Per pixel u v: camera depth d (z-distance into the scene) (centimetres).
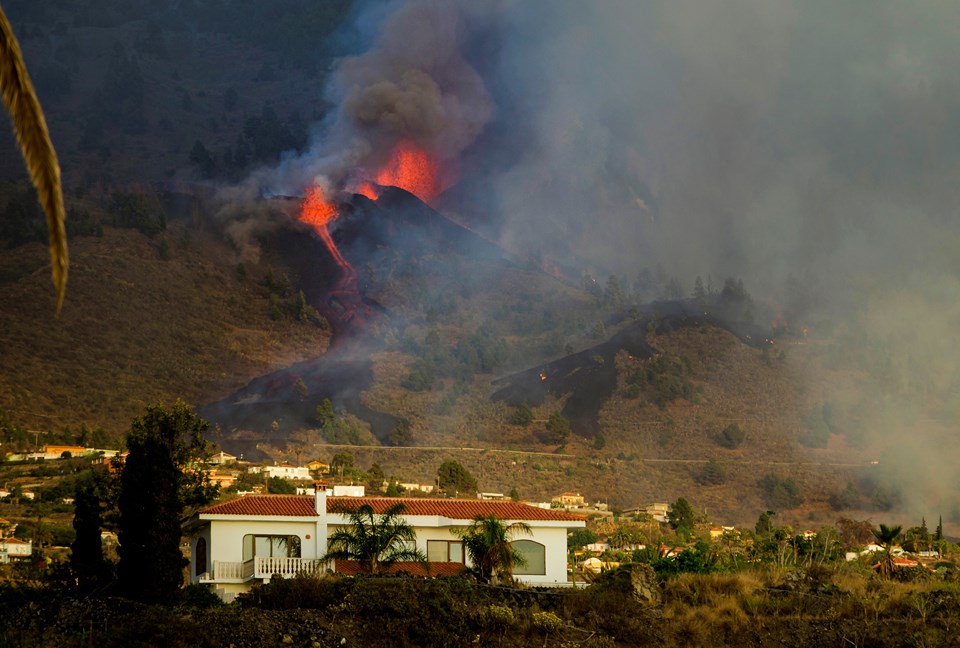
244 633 3381
